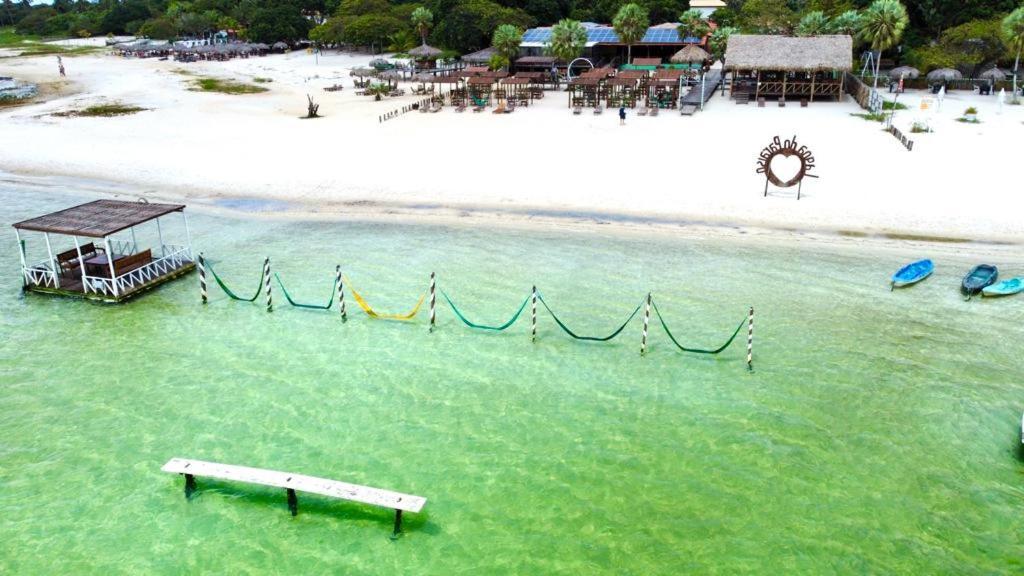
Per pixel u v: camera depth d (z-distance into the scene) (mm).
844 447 18984
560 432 19797
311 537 16078
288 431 19875
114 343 25109
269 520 16625
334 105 74312
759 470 18094
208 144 55125
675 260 31922
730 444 19156
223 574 15008
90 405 21172
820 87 72000
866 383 22047
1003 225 34406
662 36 92125
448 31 101188
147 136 58094
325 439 19500
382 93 80688
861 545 15625
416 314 27266
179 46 132250
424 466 18344
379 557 15453
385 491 16156
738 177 42688
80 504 17031
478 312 27344
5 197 43719
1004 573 14875
